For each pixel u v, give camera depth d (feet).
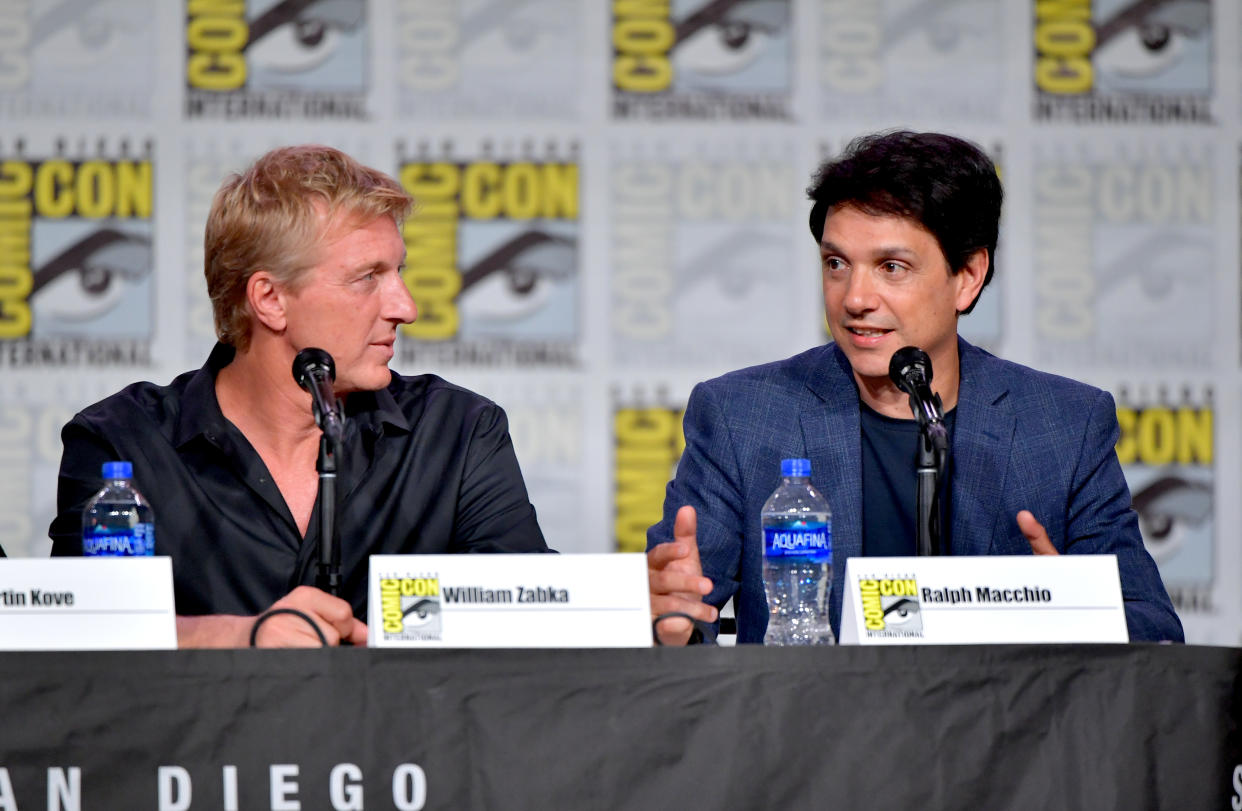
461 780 17.74
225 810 17.61
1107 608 19.27
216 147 46.14
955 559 19.27
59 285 45.75
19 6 45.73
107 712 17.67
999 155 46.65
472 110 46.47
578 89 46.55
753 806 17.90
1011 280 46.65
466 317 46.39
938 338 26.12
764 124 46.55
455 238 46.44
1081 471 27.43
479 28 46.47
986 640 19.08
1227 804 18.66
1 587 18.47
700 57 46.52
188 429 26.43
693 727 17.95
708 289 46.55
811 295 46.50
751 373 29.60
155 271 46.03
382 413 27.27
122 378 45.91
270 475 26.27
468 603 18.58
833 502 27.37
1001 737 18.28
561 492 46.42
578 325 46.50
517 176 46.55
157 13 46.01
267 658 17.79
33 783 17.57
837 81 46.55
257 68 46.24
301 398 26.07
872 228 25.27
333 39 46.37
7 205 45.70
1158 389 46.60
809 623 27.20
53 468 45.62
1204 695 18.75
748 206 46.55
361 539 26.61
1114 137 46.60
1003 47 46.60
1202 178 46.50
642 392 46.55
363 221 25.25
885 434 27.89
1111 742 18.43
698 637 22.02
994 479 27.22
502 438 28.27
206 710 17.71
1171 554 46.47
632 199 46.57
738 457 28.30
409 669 17.85
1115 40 46.57
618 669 17.97
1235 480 46.34
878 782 18.07
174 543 26.03
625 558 18.83
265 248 24.93
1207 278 46.52
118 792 17.60
